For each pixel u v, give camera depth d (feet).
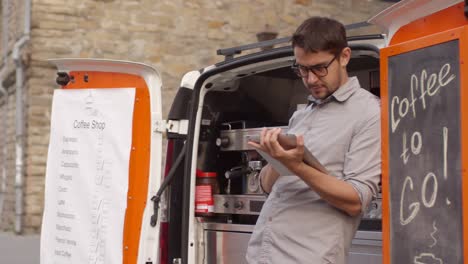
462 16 10.33
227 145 17.40
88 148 16.08
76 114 16.46
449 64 10.05
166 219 16.84
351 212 11.25
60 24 42.50
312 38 11.23
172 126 16.93
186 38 44.21
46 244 16.76
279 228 11.75
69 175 16.44
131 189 15.28
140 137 15.39
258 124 17.65
